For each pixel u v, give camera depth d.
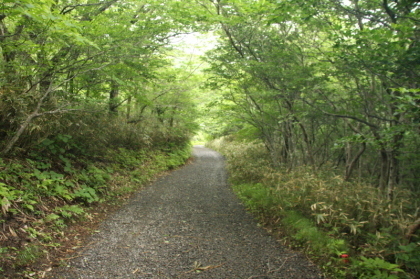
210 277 3.08
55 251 3.43
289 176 6.51
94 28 4.86
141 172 8.81
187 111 13.34
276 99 7.39
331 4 4.56
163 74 9.33
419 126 3.71
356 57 4.24
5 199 3.42
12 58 4.91
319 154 10.14
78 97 6.36
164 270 3.19
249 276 3.13
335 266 3.30
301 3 4.46
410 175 6.79
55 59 5.30
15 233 3.31
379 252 3.26
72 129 6.12
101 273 3.04
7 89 4.36
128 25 5.90
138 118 10.51
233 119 10.34
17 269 2.86
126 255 3.52
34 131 4.96
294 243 4.06
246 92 7.93
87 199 5.22
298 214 4.81
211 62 7.78
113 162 8.16
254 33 6.89
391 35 3.75
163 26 6.11
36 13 3.05
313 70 6.18
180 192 7.58
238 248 3.93
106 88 7.45
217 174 11.34
